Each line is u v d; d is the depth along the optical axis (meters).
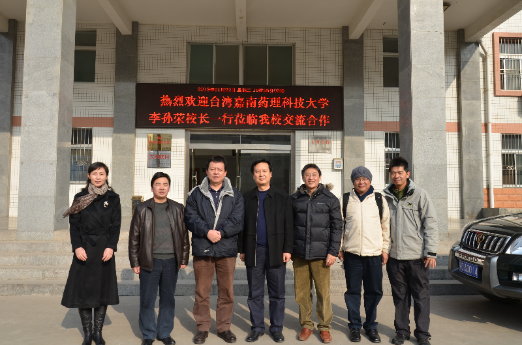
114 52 9.09
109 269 3.30
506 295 3.63
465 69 9.35
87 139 9.06
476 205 9.22
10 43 9.01
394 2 8.11
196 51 9.38
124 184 8.84
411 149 5.77
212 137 9.24
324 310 3.45
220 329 3.44
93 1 8.09
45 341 3.33
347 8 8.42
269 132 9.27
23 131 5.78
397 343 3.33
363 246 3.43
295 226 3.56
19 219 5.70
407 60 5.91
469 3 8.11
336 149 9.24
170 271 3.35
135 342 3.36
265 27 9.37
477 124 9.32
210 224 3.38
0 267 5.05
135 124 8.97
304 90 9.21
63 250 5.50
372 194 3.56
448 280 5.13
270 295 3.51
